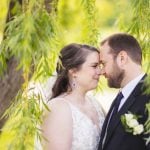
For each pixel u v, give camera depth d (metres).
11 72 4.29
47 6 3.99
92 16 4.64
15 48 2.97
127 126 3.75
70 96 4.31
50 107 4.17
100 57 4.13
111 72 4.05
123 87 4.03
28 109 3.25
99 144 4.12
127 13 4.17
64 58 4.25
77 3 5.22
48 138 4.10
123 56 4.02
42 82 3.35
